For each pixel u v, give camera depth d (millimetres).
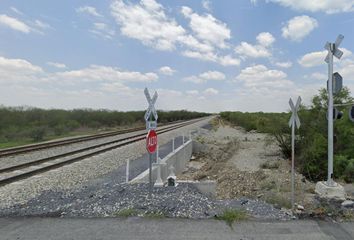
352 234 5188
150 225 5555
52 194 8156
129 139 26453
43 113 42625
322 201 7422
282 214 6219
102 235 5121
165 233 5184
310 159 15359
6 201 7957
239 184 13961
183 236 5051
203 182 9586
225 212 6102
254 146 29547
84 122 49594
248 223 5660
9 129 32312
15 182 10297
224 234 5129
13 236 5125
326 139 15508
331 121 8312
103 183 10234
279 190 10406
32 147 19375
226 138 36375
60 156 15938
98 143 23125
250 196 10719
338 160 13938
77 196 7793
